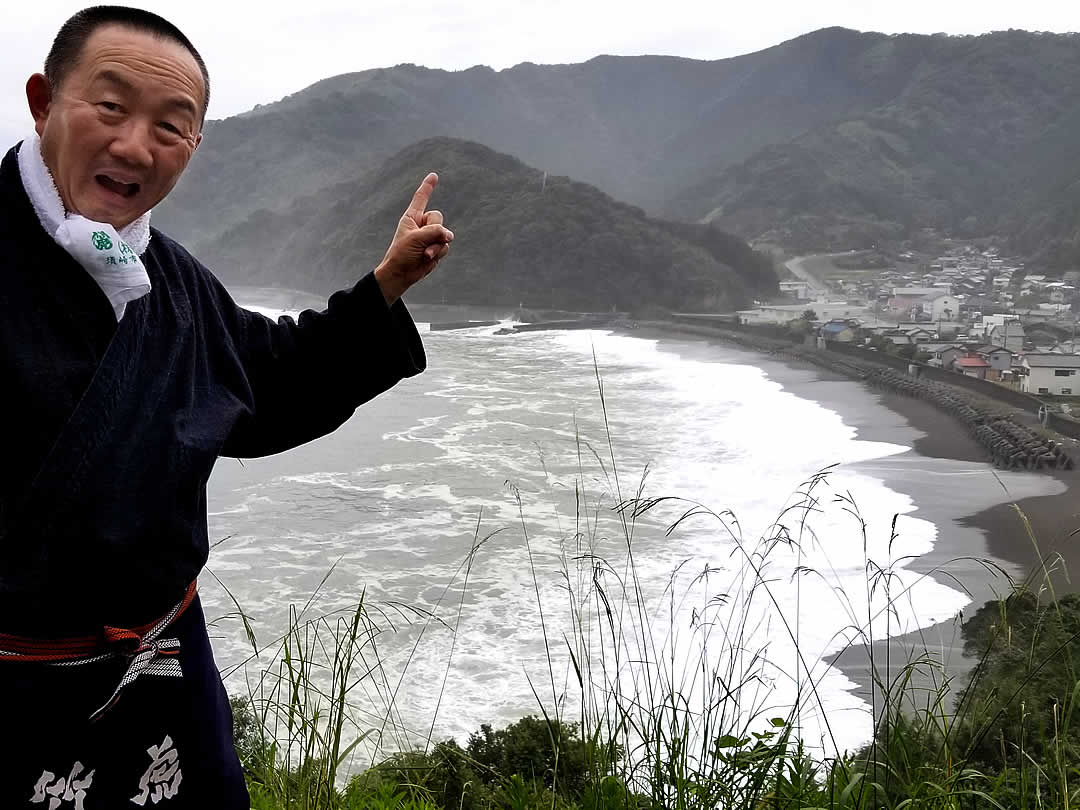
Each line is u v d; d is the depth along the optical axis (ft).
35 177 4.21
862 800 6.78
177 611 4.51
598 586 9.26
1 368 3.94
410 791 9.14
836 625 43.50
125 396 4.09
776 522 9.95
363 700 23.22
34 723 4.03
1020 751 7.30
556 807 8.40
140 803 4.34
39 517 3.91
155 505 4.16
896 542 63.16
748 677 8.95
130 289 4.11
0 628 3.99
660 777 7.42
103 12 4.38
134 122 4.25
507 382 171.32
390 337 5.38
